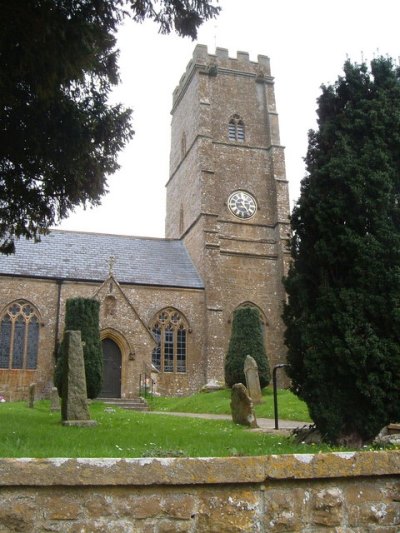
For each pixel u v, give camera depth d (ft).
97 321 92.32
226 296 119.75
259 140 137.39
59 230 122.93
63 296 107.65
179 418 57.93
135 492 12.63
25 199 38.24
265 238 127.75
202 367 112.57
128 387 100.94
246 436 38.01
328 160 35.32
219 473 13.07
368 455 14.24
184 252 130.62
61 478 12.13
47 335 104.83
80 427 42.52
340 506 13.79
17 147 35.29
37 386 101.71
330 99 37.37
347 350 29.45
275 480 13.44
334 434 30.30
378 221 31.48
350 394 30.45
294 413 62.75
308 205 34.19
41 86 29.86
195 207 127.24
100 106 36.55
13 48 28.37
